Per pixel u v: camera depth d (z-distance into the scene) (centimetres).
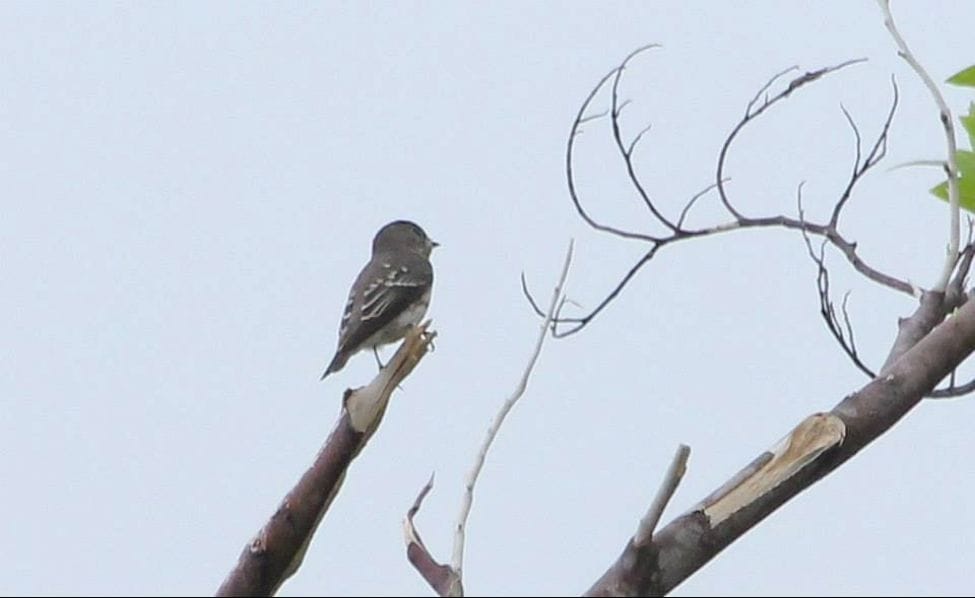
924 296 855
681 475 576
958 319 690
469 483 649
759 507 629
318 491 680
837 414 657
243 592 668
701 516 614
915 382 677
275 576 675
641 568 589
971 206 850
